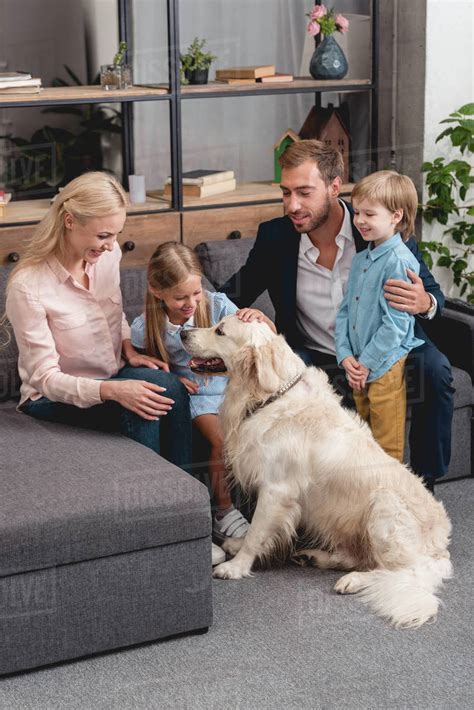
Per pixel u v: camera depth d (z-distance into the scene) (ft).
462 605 6.44
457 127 9.33
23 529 5.34
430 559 6.63
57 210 6.49
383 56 9.28
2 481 5.83
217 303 7.22
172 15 8.36
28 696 5.38
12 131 9.30
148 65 9.46
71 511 5.48
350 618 6.24
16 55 9.20
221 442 7.17
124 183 9.79
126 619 5.77
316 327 7.84
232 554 7.09
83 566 5.57
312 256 7.61
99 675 5.60
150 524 5.68
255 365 6.53
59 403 6.82
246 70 9.20
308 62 10.00
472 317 8.49
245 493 7.26
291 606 6.40
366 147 9.55
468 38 9.33
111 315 7.04
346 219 7.49
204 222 8.45
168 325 7.05
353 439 6.72
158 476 5.94
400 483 6.70
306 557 6.98
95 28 9.50
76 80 9.59
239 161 9.78
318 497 6.79
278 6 9.85
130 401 6.40
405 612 6.15
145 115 9.58
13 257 7.81
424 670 5.64
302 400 6.70
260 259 7.83
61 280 6.66
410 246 7.47
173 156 8.43
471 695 5.39
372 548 6.61
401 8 9.07
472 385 8.47
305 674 5.60
